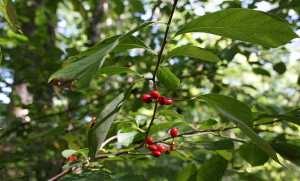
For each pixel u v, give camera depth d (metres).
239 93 4.18
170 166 7.79
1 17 4.77
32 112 4.40
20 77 4.76
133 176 1.67
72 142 2.91
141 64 4.49
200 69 3.94
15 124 4.05
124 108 3.83
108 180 1.59
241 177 2.67
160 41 3.96
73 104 4.16
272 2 3.47
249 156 2.18
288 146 1.94
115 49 1.47
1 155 2.20
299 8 3.26
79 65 0.95
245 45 3.28
